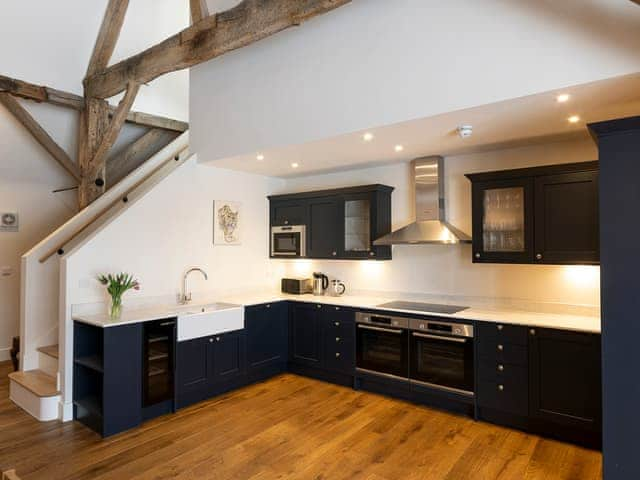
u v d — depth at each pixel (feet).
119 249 13.37
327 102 11.64
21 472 9.16
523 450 10.21
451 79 9.50
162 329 12.28
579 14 8.04
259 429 11.33
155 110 20.42
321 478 8.96
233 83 14.10
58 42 15.76
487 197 12.73
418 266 15.26
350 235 16.07
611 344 7.47
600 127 7.57
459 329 12.09
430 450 10.18
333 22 11.50
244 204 17.35
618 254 7.43
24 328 14.19
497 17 8.91
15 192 17.67
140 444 10.48
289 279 17.53
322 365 15.24
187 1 18.85
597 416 10.02
